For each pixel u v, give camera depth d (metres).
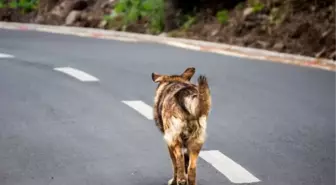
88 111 15.96
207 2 31.72
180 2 31.78
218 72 21.36
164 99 10.46
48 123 14.85
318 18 27.70
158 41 29.33
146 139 13.70
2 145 13.16
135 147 13.15
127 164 12.12
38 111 15.90
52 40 28.94
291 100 17.53
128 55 24.66
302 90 18.84
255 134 14.19
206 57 24.52
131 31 32.88
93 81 19.56
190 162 10.02
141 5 33.69
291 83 19.83
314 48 26.61
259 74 21.19
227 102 17.19
